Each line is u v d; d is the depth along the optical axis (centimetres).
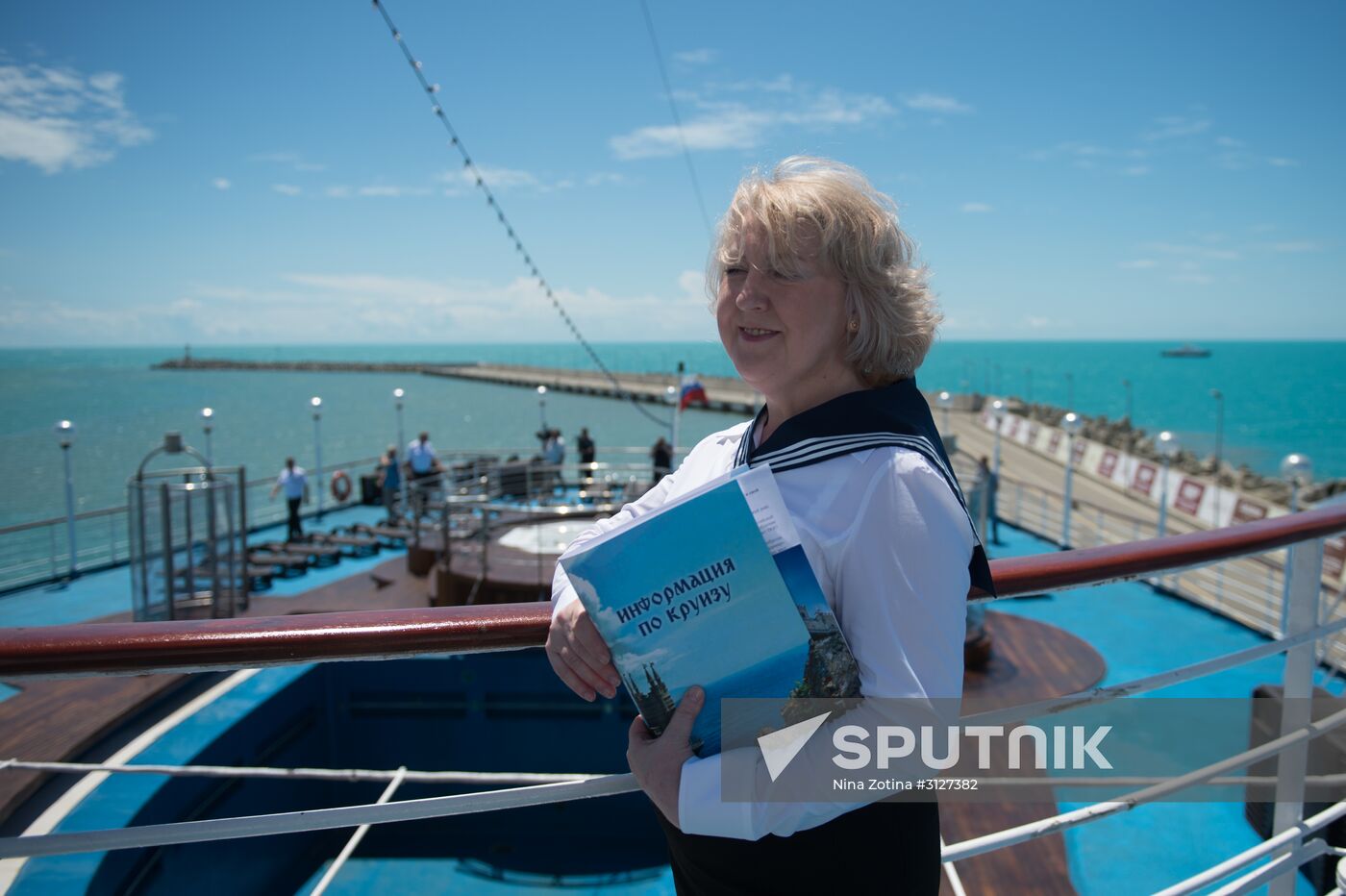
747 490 98
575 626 112
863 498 98
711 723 101
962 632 98
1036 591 165
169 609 802
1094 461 2589
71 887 407
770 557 97
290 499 1382
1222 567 1140
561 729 650
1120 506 2059
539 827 625
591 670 111
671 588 99
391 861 589
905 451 99
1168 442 1188
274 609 899
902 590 95
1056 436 2995
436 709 657
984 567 105
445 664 654
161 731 553
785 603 97
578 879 566
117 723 560
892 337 108
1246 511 1526
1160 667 785
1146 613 936
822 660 98
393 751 657
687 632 100
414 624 125
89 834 116
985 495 1043
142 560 793
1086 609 947
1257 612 927
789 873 109
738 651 99
